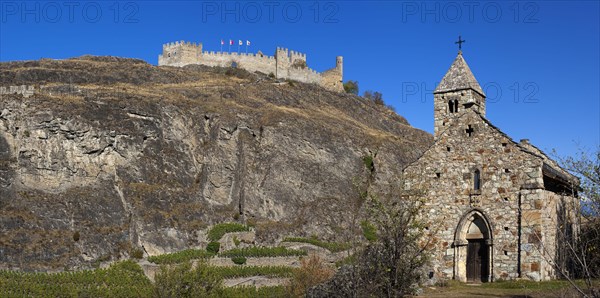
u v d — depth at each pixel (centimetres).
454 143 3919
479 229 3762
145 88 10144
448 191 3869
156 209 7619
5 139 7594
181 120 8962
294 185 8762
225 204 8469
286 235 7900
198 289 3541
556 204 3734
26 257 6309
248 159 8812
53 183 7525
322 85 14775
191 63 13638
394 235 2831
